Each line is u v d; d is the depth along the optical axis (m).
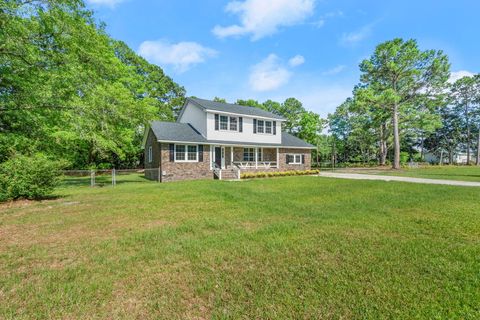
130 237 4.34
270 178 16.33
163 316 2.21
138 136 23.62
